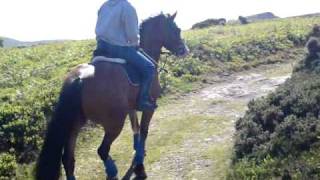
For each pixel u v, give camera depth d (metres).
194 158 11.80
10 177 10.70
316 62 15.91
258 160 10.06
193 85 21.02
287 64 26.64
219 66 24.83
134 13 9.09
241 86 20.97
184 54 11.20
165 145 13.02
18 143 12.36
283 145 10.02
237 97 18.89
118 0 9.11
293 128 10.37
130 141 13.63
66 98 8.25
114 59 9.03
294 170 9.05
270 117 11.52
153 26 10.66
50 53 28.03
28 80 19.39
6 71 21.75
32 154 12.13
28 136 12.73
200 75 22.83
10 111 13.52
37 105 14.59
